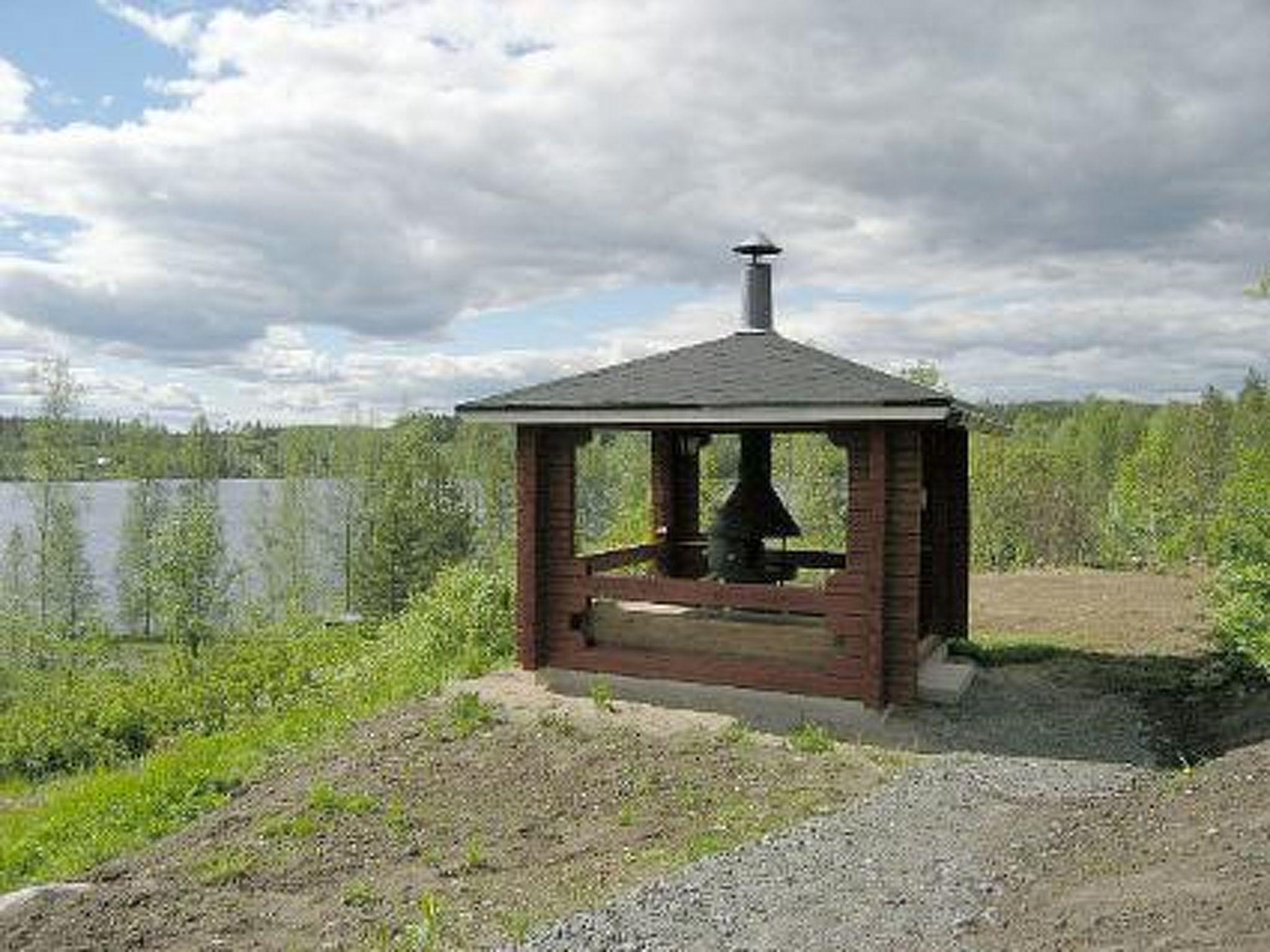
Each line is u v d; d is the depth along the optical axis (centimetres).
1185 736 895
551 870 679
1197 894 475
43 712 1931
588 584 1082
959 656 1173
